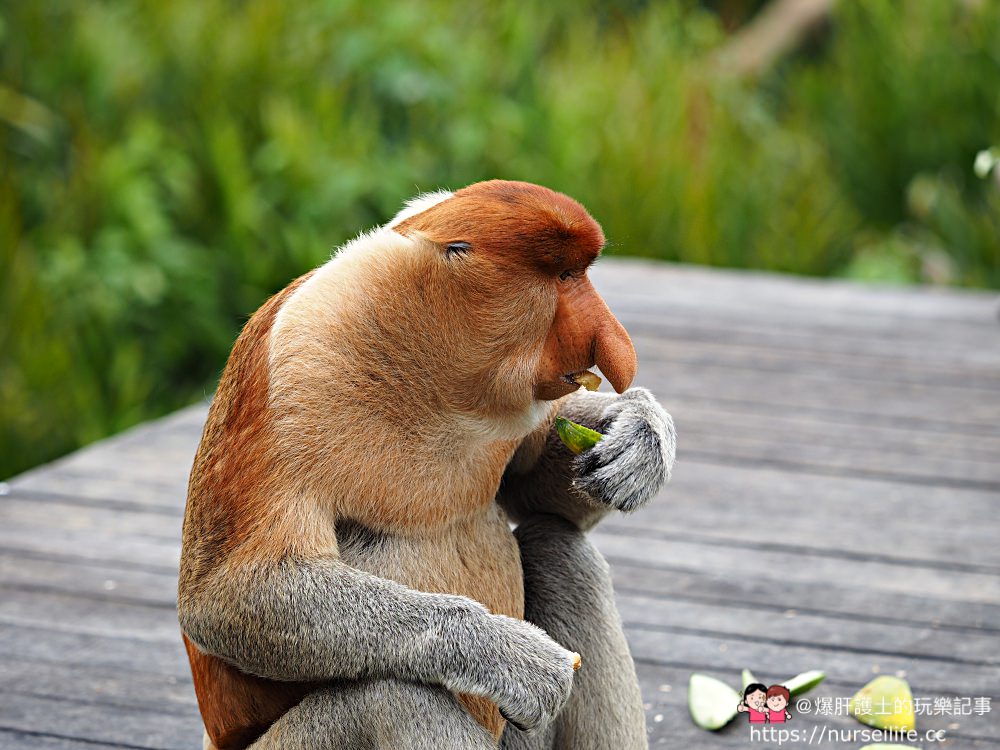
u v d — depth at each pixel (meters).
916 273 19.53
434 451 5.20
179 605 5.29
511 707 5.03
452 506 5.34
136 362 16.12
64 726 7.62
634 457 5.48
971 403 12.89
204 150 18.16
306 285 5.21
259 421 5.10
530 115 20.17
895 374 13.72
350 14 20.25
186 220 18.02
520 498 6.20
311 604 4.98
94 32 19.05
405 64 19.66
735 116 22.17
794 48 26.45
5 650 8.45
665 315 15.68
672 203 19.86
